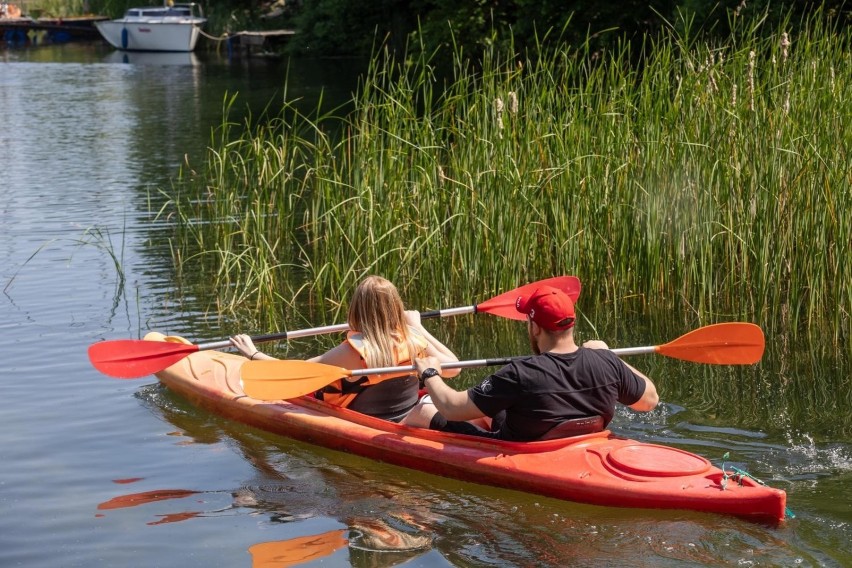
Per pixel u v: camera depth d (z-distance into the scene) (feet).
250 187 29.27
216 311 24.06
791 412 16.98
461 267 24.54
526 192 23.85
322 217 27.22
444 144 25.76
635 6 57.77
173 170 44.60
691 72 24.02
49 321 22.99
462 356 21.02
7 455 15.80
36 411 17.75
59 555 12.48
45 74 99.14
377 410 16.44
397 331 16.26
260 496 14.28
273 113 65.98
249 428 17.33
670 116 23.53
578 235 23.71
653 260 23.08
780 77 24.02
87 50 134.00
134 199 37.86
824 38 24.06
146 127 60.85
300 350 21.54
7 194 39.14
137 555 12.42
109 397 18.57
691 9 45.91
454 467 14.69
